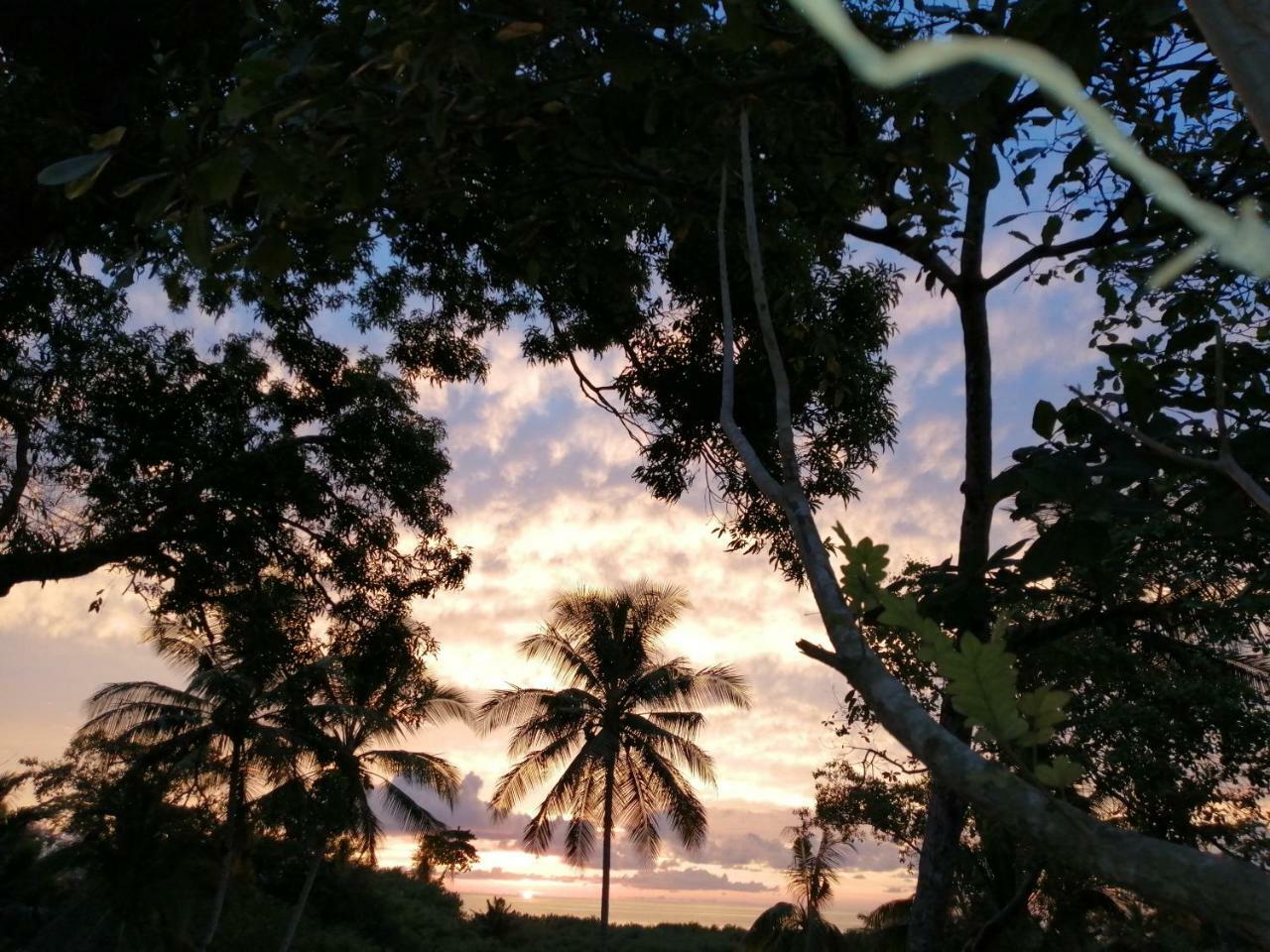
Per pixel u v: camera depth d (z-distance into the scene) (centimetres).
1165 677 865
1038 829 53
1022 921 1273
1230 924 45
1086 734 914
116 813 2575
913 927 476
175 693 2759
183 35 715
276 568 1568
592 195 464
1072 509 232
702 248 917
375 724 2700
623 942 4584
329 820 2608
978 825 1074
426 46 287
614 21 297
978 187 365
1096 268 470
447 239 1073
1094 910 1223
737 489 1111
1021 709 57
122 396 1333
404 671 1706
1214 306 406
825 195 446
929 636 62
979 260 491
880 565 70
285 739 2553
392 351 1385
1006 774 56
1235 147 378
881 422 1098
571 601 3212
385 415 1517
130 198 696
